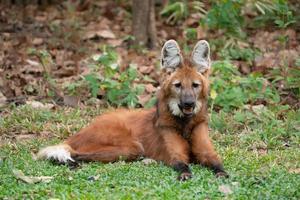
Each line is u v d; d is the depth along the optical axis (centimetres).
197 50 958
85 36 1669
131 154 967
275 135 1114
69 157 948
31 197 785
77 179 859
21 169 918
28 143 1080
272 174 884
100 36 1661
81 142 979
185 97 924
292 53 1442
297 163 960
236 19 1484
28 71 1421
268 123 1162
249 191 802
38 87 1345
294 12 1609
